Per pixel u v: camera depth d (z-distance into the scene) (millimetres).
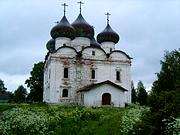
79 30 71812
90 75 66188
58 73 64562
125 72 68438
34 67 91375
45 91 73375
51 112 37594
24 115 27438
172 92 17781
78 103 62344
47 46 79438
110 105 60719
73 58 65688
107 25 74812
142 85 98750
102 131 26141
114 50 68562
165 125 16891
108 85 61969
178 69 37812
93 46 67250
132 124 21438
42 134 24984
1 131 24234
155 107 17859
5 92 137625
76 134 26938
